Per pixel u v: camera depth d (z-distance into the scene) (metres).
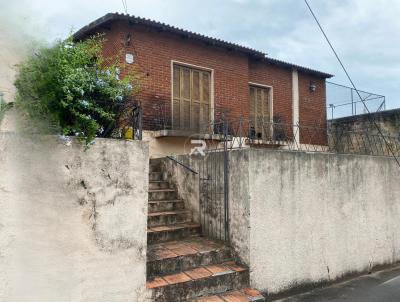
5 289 3.14
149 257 4.46
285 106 11.27
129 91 4.07
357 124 10.23
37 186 3.31
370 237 6.25
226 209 5.09
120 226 3.73
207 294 4.32
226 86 9.71
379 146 9.14
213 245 5.07
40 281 3.29
